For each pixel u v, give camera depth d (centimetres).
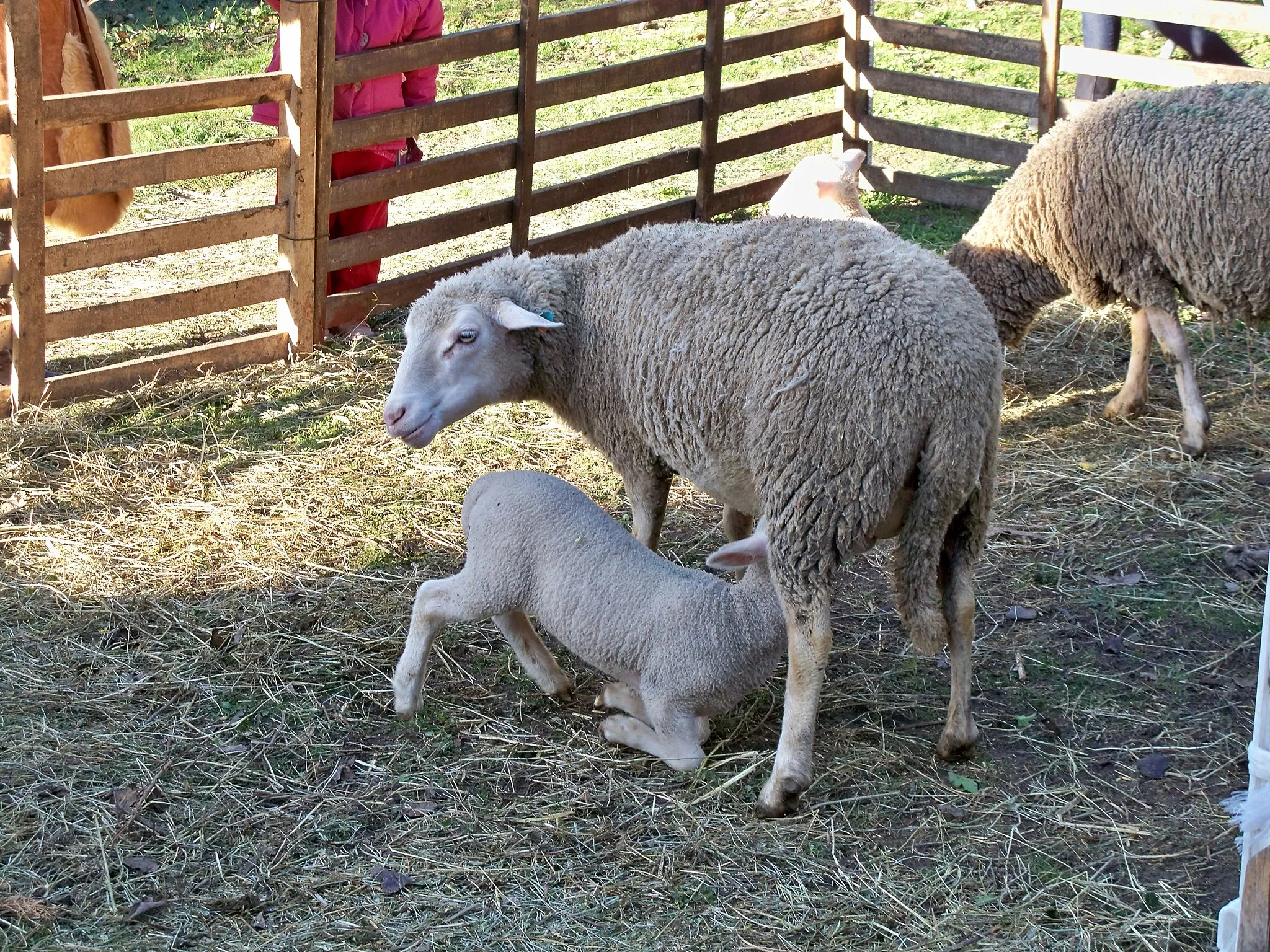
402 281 758
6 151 675
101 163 629
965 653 402
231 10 1426
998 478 594
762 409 380
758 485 388
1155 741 421
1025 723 431
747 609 397
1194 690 447
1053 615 493
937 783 403
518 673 463
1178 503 567
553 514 416
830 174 662
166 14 1417
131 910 352
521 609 425
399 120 736
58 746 416
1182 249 567
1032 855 372
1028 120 1083
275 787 403
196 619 488
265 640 475
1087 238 589
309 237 696
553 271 448
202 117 1152
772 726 432
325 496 579
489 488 429
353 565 527
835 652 474
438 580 436
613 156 1068
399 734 430
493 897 357
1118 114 576
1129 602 498
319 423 647
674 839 379
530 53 786
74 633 477
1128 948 338
